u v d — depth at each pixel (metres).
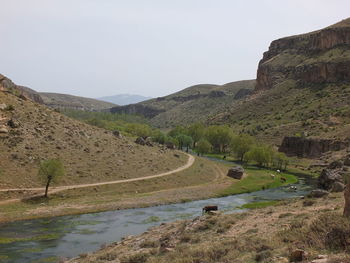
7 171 67.50
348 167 72.25
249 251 19.91
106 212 59.62
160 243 30.86
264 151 124.12
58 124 98.50
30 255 36.16
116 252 30.52
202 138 166.00
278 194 79.12
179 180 88.75
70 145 88.88
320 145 132.75
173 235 32.19
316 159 128.50
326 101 185.25
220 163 128.00
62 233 45.53
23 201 60.19
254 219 32.72
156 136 164.38
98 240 42.16
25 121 89.12
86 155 87.88
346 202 19.81
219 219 34.41
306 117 175.62
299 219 27.34
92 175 78.69
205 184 88.56
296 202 40.88
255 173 108.44
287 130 165.62
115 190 73.75
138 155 102.88
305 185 91.88
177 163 109.00
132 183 79.44
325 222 19.16
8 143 76.31
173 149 146.38
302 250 15.72
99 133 109.12
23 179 67.50
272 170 118.81
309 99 199.88
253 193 81.44
